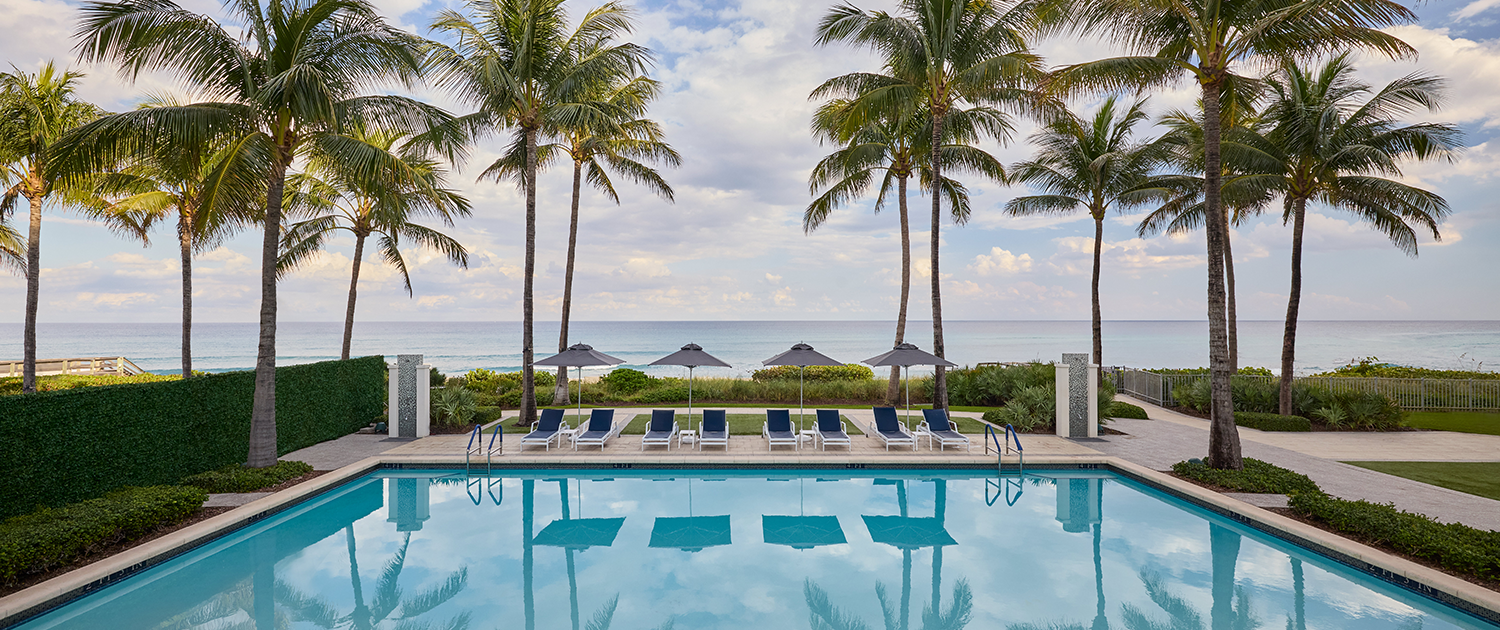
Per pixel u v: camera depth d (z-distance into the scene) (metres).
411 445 13.28
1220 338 10.02
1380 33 9.12
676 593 6.61
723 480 11.41
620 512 9.47
